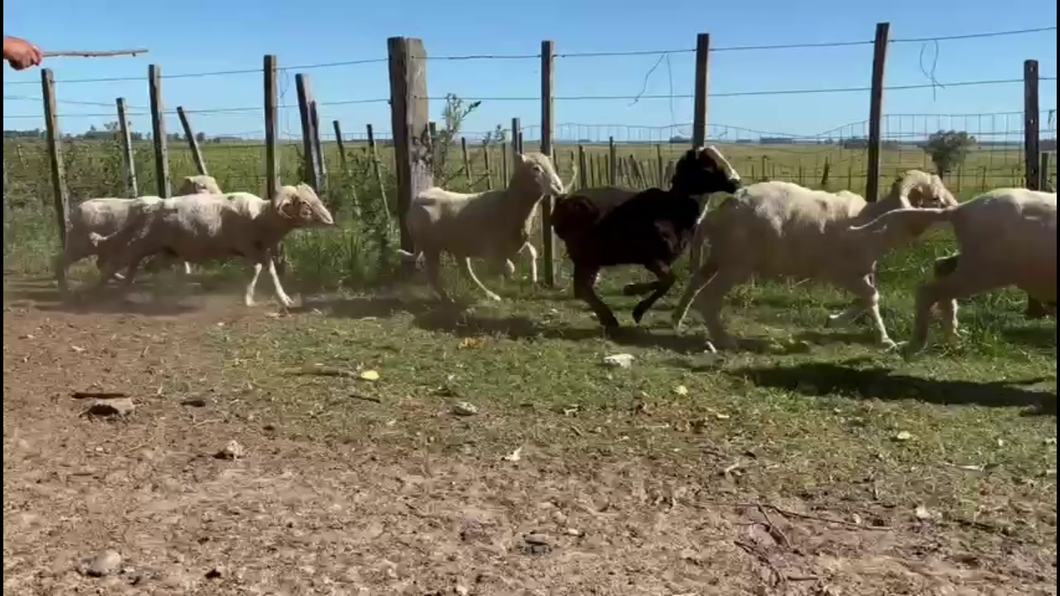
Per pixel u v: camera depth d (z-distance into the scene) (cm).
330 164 1939
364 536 415
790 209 757
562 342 793
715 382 663
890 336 798
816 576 381
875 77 913
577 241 834
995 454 515
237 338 801
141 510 440
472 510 445
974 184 1991
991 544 410
